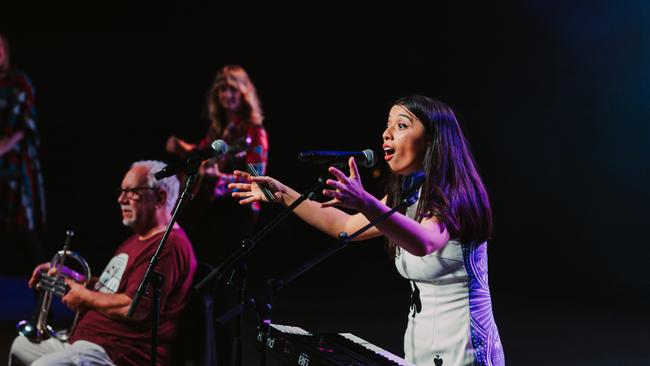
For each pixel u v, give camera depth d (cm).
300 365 347
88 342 427
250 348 728
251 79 1285
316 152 327
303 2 1251
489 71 1191
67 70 1318
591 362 684
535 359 695
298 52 1270
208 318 431
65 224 1314
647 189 1148
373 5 1223
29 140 671
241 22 1279
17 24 1300
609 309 961
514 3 1147
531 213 1238
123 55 1316
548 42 1147
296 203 332
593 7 1100
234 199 592
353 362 325
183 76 1312
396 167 364
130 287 429
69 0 1299
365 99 1262
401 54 1227
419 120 356
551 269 1217
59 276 452
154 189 453
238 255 342
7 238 680
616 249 1173
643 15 1075
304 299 1015
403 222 311
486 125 1210
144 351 428
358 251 1330
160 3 1294
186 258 440
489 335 348
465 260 345
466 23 1184
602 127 1159
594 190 1191
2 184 661
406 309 956
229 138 625
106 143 1334
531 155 1216
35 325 461
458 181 347
